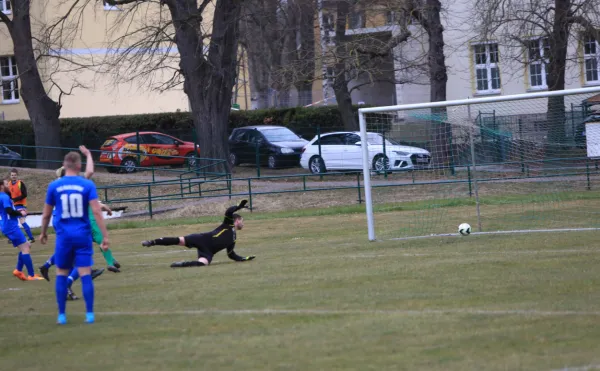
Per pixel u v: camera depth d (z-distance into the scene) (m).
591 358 21.30
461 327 25.53
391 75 162.12
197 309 30.80
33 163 143.50
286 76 131.62
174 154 132.12
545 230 53.00
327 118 142.50
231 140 131.62
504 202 73.44
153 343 25.53
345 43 121.94
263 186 106.56
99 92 157.38
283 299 32.00
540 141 67.00
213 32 118.00
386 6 124.19
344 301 30.94
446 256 43.19
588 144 65.69
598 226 54.72
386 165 71.94
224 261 47.19
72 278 35.19
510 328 25.05
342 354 22.98
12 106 157.88
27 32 127.44
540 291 30.95
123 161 130.12
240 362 22.62
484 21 110.00
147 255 54.53
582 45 115.56
